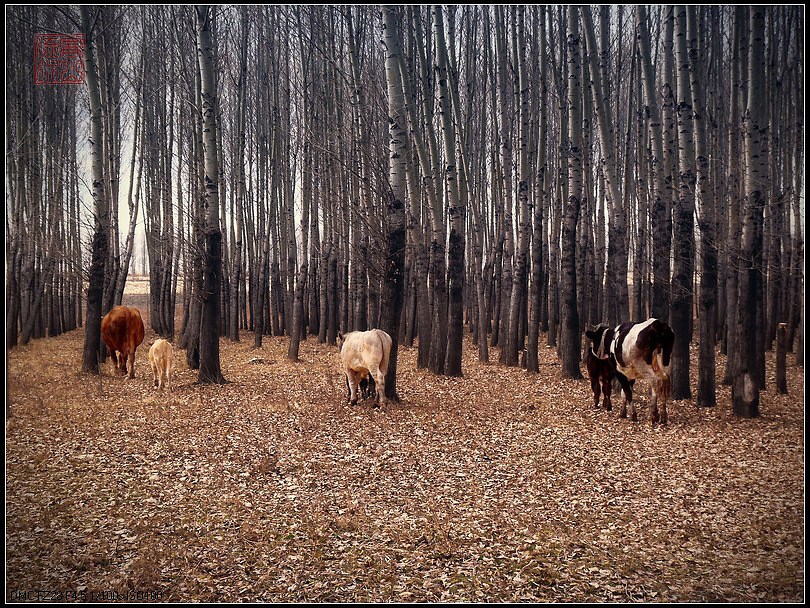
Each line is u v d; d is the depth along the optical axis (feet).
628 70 83.87
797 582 15.49
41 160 79.87
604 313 73.36
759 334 46.37
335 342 86.22
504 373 56.75
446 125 52.60
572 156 51.98
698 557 17.57
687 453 28.73
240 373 54.65
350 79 64.03
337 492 23.50
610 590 15.64
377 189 42.34
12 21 62.69
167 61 88.74
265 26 84.28
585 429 34.09
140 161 90.02
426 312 59.77
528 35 77.25
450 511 21.57
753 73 35.32
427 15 64.95
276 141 88.48
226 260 99.04
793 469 25.57
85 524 19.92
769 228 62.28
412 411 38.24
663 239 46.68
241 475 25.27
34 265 77.61
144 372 54.39
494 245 87.71
